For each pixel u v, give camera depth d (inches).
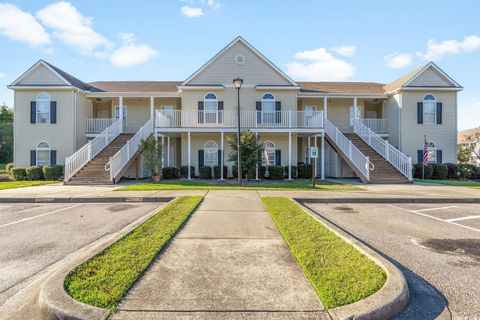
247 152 608.4
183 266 147.3
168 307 108.7
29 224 259.0
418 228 244.2
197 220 250.8
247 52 776.9
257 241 190.5
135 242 180.5
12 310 113.4
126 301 112.1
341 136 683.4
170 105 853.2
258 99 773.9
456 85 778.8
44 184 578.6
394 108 805.2
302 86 892.0
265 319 101.7
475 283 138.6
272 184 566.3
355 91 846.5
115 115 846.5
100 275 131.3
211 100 767.7
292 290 122.3
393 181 591.8
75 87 738.2
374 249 188.9
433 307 116.4
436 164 745.6
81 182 568.1
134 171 732.0
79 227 248.2
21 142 745.6
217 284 127.5
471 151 1124.5
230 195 402.6
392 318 108.5
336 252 164.9
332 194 415.8
